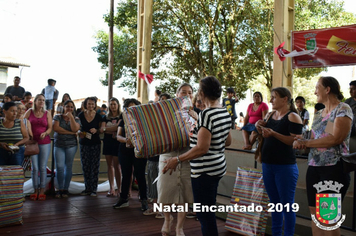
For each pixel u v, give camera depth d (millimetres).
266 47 16062
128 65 18172
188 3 17000
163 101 3289
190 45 18578
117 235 3873
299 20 15148
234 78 17031
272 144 3221
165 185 3701
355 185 3512
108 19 16203
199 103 4141
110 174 5859
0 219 3951
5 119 4734
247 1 16188
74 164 7809
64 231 3941
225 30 17656
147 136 3068
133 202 5473
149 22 8836
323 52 5984
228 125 2684
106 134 5758
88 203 5305
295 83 25203
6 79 25562
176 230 3748
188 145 3170
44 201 5348
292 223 3166
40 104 5395
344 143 2676
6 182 4020
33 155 5426
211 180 2605
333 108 2711
